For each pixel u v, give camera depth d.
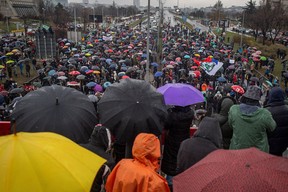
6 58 40.31
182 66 36.66
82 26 104.38
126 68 31.55
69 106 5.80
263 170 3.13
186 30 89.12
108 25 124.88
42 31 45.34
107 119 5.51
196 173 3.35
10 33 80.38
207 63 19.84
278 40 80.19
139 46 54.91
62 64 37.06
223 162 3.31
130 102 5.56
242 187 2.97
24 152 3.24
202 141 4.65
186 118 6.14
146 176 3.65
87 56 40.62
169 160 6.36
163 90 7.55
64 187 3.12
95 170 3.52
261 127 5.14
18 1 129.62
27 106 5.77
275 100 6.01
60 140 3.71
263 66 44.16
